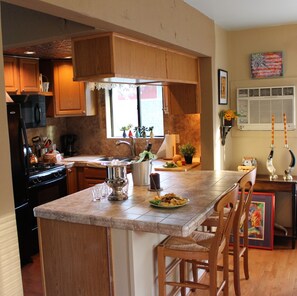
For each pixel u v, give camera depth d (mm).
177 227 2227
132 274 2449
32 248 4301
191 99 4359
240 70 4820
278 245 4387
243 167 4656
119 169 2822
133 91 5523
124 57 2834
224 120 4594
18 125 4016
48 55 4664
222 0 3500
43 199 4531
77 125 5832
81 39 2812
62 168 4875
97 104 5676
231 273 3658
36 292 3455
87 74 2818
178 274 3145
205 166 4430
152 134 5355
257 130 4797
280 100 4621
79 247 2561
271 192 4418
